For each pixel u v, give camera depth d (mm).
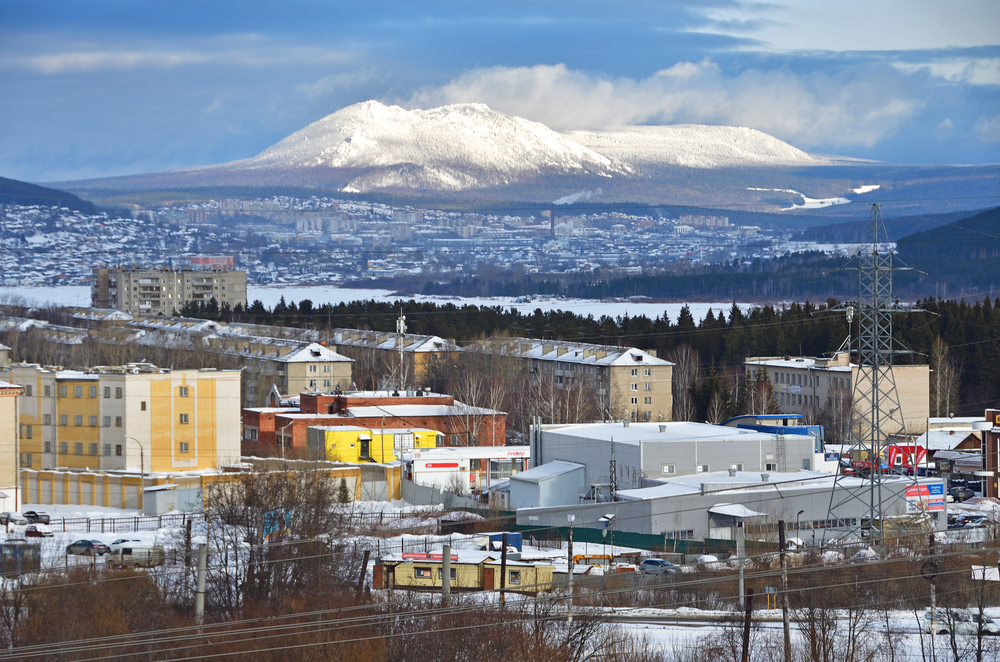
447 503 119875
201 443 134000
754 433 122625
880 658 61781
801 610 67250
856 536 97062
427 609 60938
